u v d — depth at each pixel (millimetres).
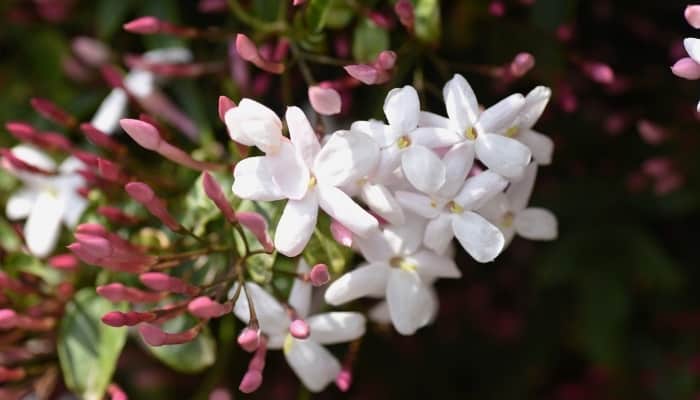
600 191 343
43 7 342
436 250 271
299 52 289
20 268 305
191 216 290
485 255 264
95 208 299
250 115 259
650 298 356
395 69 284
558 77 312
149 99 310
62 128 329
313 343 277
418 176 261
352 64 283
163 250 288
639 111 343
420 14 286
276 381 353
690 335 358
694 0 329
